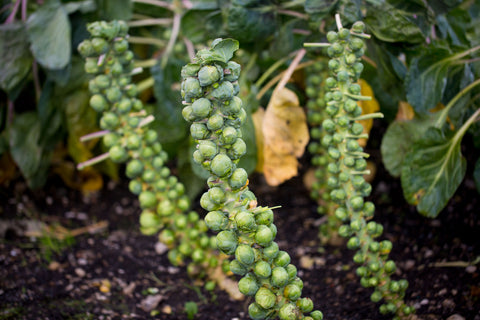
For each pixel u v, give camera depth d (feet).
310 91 7.08
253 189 8.90
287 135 7.06
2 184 8.69
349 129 5.93
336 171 5.99
